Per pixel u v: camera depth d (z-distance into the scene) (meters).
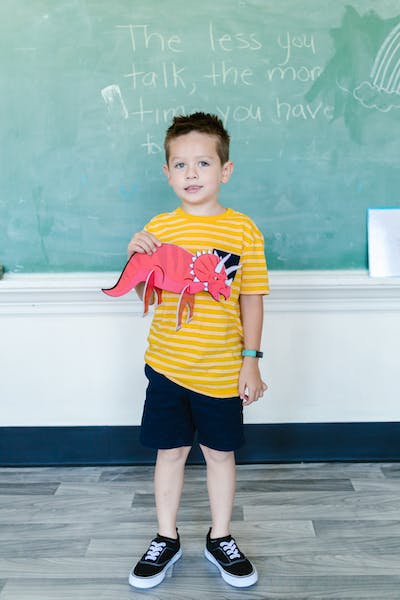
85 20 1.89
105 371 2.07
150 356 1.50
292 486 1.94
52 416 2.10
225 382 1.44
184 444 1.50
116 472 2.07
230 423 1.46
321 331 2.06
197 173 1.43
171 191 1.98
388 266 2.02
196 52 1.90
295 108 1.94
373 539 1.64
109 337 2.05
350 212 2.01
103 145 1.96
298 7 1.89
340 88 1.93
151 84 1.92
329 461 2.12
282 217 2.00
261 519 1.74
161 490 1.53
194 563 1.56
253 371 1.48
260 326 1.50
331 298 2.01
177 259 1.42
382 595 1.42
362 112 1.95
